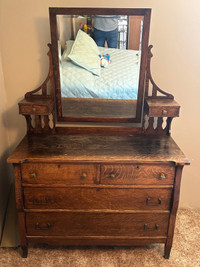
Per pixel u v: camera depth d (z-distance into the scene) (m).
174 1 1.88
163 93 2.05
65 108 2.08
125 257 2.04
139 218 1.93
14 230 2.12
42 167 1.77
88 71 1.97
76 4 1.89
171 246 2.00
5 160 2.21
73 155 1.77
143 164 1.77
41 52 2.01
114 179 1.81
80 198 1.86
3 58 2.01
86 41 1.90
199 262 2.01
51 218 1.92
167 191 1.86
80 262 1.99
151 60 2.04
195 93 2.14
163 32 1.96
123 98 2.05
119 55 1.93
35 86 2.10
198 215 2.46
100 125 2.18
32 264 1.96
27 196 1.85
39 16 1.91
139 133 2.14
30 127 2.07
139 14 1.82
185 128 2.27
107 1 1.88
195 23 1.94
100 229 1.96
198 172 2.41
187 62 2.04
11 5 1.88
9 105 2.16
